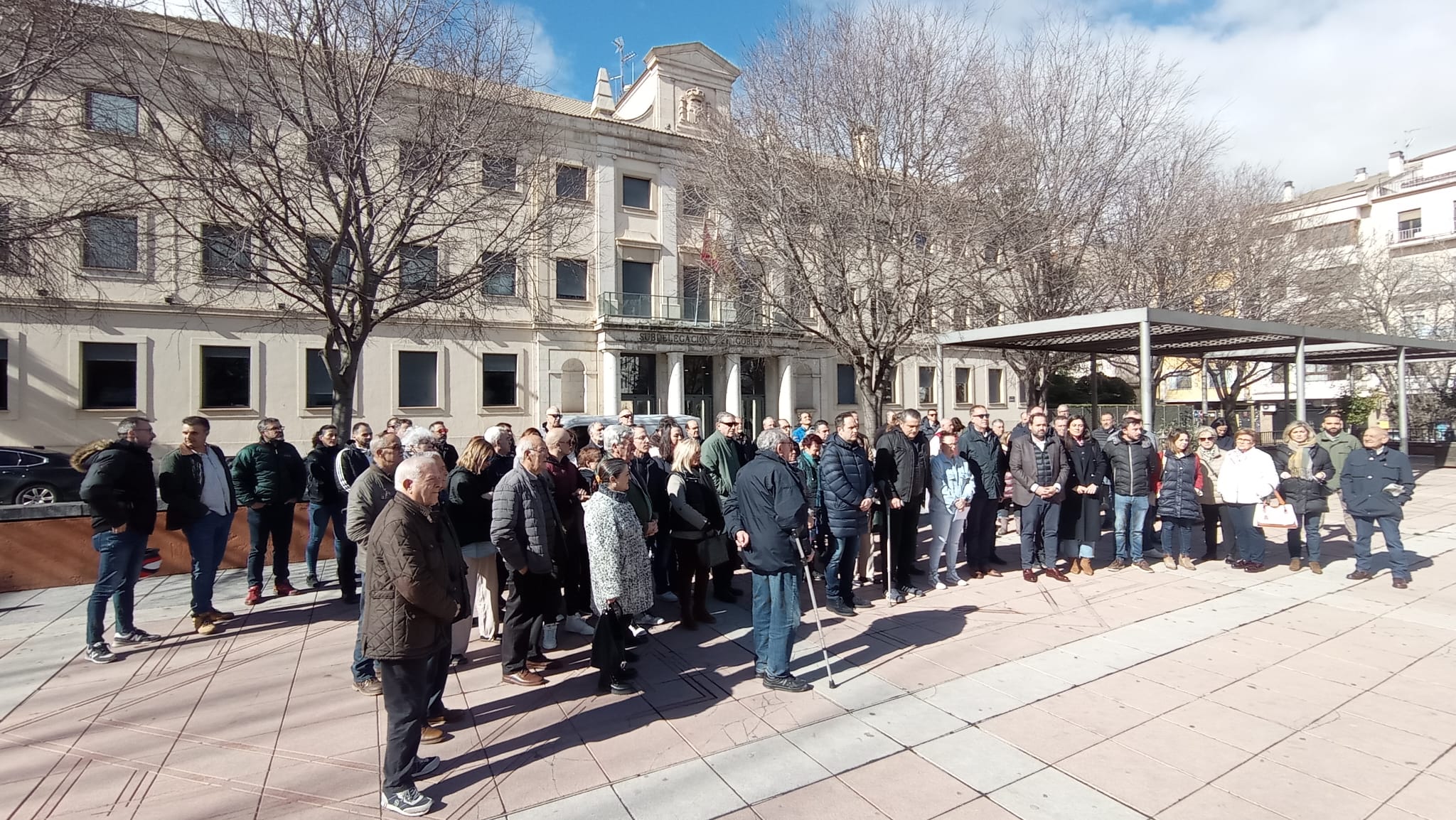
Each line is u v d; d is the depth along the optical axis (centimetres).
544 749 367
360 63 899
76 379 1864
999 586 695
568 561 506
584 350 2575
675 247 2752
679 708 417
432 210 1172
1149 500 755
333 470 700
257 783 335
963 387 3584
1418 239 3606
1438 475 1644
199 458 570
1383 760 339
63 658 514
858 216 1227
